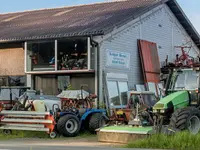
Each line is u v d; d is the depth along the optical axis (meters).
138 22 26.05
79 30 23.23
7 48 25.94
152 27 27.47
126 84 24.23
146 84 25.42
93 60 22.91
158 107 15.73
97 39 22.84
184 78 17.28
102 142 15.76
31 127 18.17
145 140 13.38
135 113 17.70
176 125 14.77
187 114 14.89
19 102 19.23
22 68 25.38
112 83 23.25
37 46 24.17
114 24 23.61
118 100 23.34
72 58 23.12
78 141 16.42
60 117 18.02
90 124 18.95
